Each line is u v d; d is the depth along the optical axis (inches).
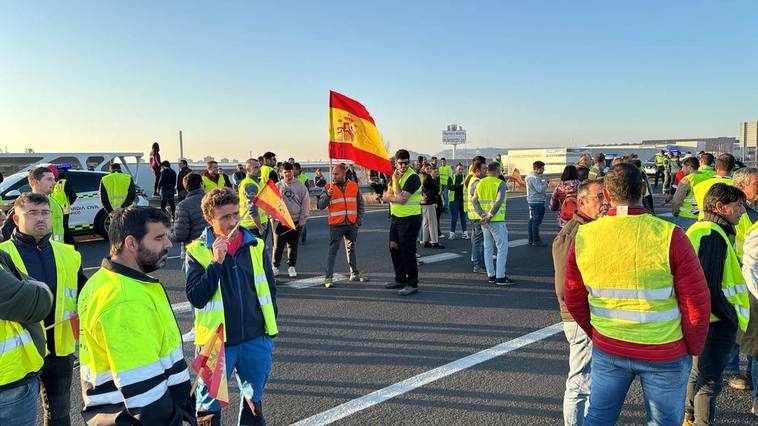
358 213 297.4
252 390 122.0
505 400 156.6
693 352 93.4
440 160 629.9
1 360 92.4
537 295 273.4
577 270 102.7
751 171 168.1
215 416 118.7
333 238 290.5
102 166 770.8
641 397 157.8
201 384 116.3
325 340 208.7
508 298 267.9
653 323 93.0
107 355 77.9
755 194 167.6
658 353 93.0
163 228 83.6
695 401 131.1
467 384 167.8
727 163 252.5
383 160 277.6
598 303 99.0
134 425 77.7
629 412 148.9
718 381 127.2
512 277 313.0
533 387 165.2
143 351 76.8
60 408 121.8
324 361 187.6
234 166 1293.1
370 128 277.6
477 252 324.8
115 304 76.7
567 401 127.0
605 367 100.3
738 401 153.2
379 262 360.5
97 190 466.0
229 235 113.2
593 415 103.4
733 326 121.7
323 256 383.2
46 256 120.7
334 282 303.3
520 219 595.2
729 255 122.0
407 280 277.6
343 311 246.5
